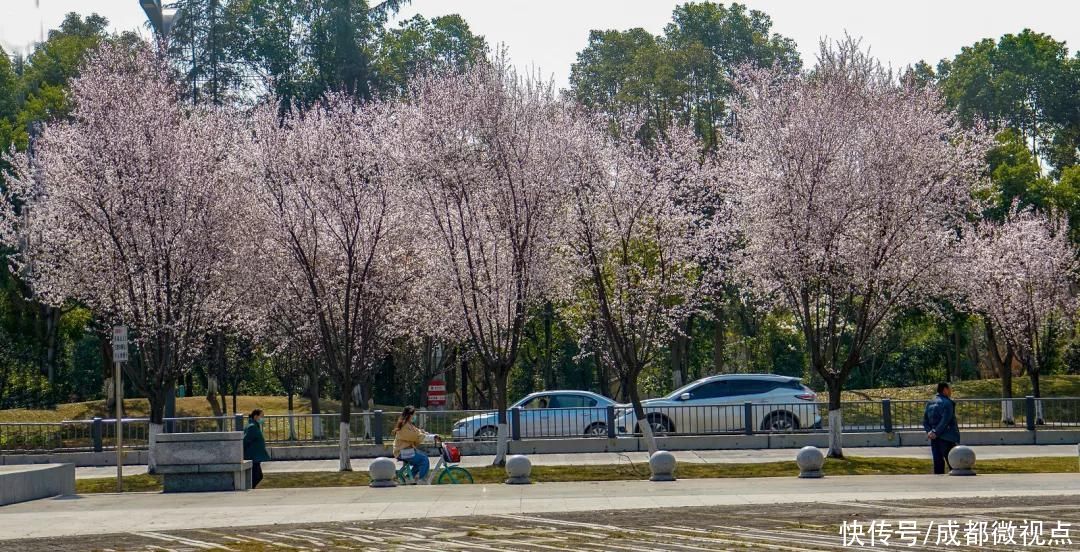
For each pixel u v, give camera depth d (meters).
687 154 31.16
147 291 26.25
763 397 30.86
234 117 34.94
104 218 25.84
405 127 26.53
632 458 27.47
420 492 18.36
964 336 59.53
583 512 14.48
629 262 29.11
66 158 27.17
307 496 18.09
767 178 25.73
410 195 26.17
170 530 13.35
